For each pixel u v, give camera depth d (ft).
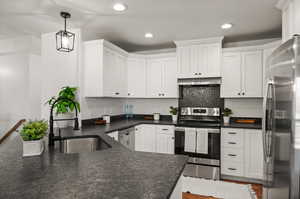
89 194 2.45
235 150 9.66
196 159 10.18
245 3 7.06
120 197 2.38
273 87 5.09
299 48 3.85
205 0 6.86
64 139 6.34
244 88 10.40
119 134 9.13
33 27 9.29
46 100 9.37
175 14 8.01
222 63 10.83
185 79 11.65
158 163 3.72
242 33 10.25
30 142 4.17
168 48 13.42
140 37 10.96
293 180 3.85
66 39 7.55
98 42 9.67
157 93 12.37
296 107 3.84
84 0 6.80
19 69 13.08
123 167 3.48
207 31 9.96
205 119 12.05
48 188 2.61
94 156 4.17
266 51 9.89
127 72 12.46
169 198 2.64
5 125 13.41
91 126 9.58
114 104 12.89
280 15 8.03
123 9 7.50
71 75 9.23
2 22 8.70
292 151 3.86
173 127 10.85
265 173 5.90
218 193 8.24
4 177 2.98
